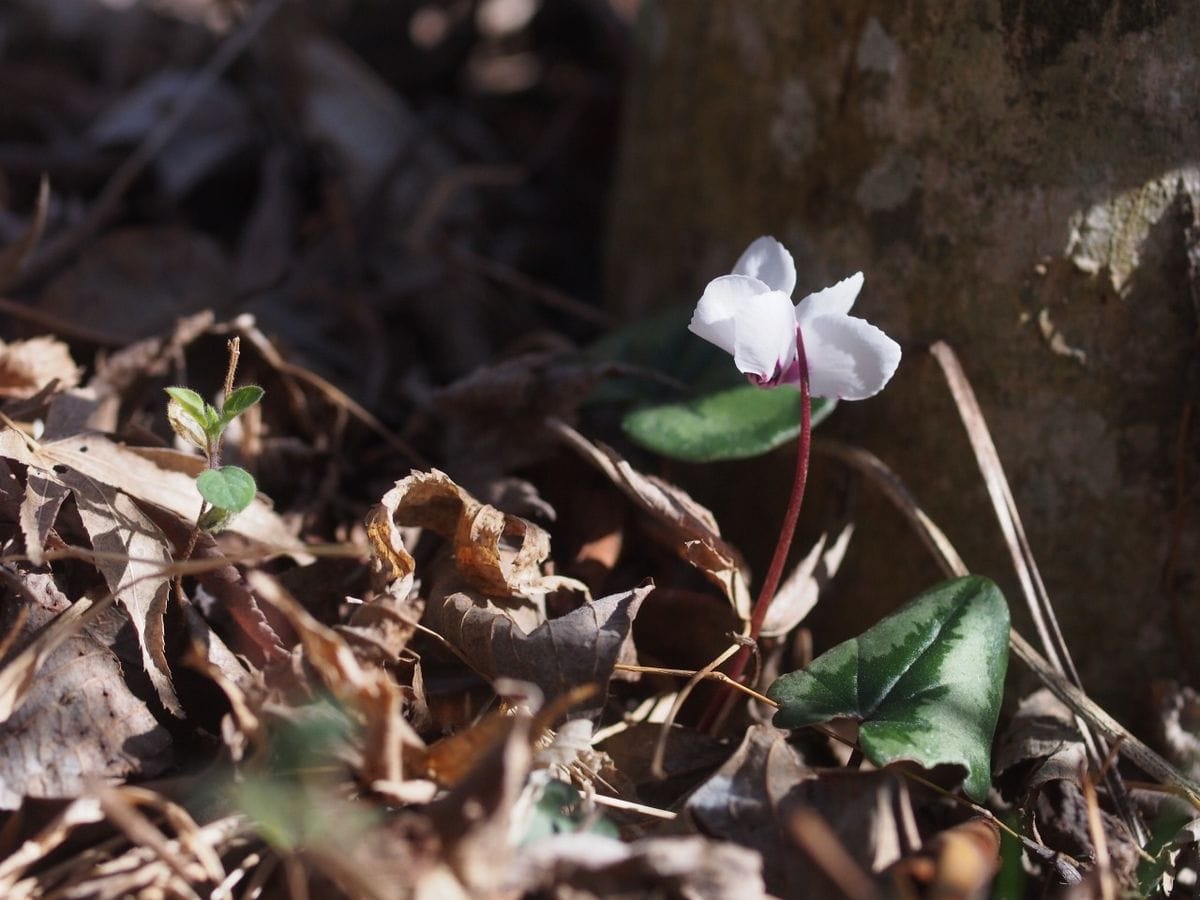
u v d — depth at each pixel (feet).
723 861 0.88
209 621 1.02
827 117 1.12
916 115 1.08
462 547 1.02
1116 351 1.06
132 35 1.69
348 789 0.92
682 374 1.17
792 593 1.07
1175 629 1.09
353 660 0.91
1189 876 1.00
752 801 0.93
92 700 0.95
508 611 1.02
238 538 1.05
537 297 1.44
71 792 0.92
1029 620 1.09
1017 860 0.94
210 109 1.54
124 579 0.98
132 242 1.34
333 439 1.18
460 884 0.86
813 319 0.96
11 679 0.94
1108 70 1.03
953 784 1.01
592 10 1.72
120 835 0.92
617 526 1.12
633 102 1.32
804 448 0.98
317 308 1.38
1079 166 1.04
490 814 0.87
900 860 0.91
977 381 1.09
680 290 1.25
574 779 0.95
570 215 1.57
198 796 0.93
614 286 1.34
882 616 1.13
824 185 1.13
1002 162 1.06
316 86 1.54
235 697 0.92
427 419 1.21
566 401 1.14
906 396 1.10
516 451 1.15
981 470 1.07
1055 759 1.01
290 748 0.92
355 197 1.49
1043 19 1.03
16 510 1.00
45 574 0.98
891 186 1.10
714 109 1.20
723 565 1.05
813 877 0.91
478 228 1.49
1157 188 1.03
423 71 1.73
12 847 0.91
